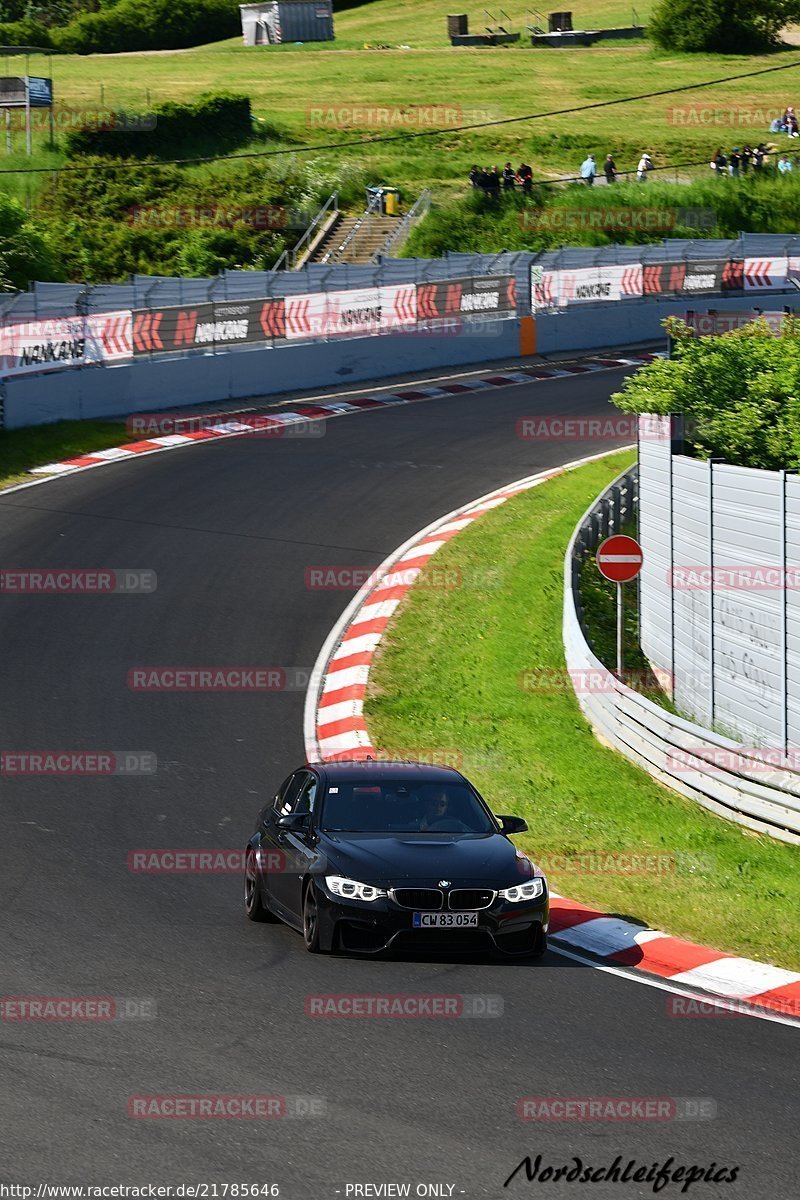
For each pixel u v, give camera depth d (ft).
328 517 167.02
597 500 157.99
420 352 255.29
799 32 633.20
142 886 77.15
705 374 132.05
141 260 346.13
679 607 123.85
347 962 65.00
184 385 218.79
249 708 114.42
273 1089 48.75
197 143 426.92
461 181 406.21
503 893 65.31
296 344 237.45
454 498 176.76
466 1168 42.88
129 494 172.45
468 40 651.66
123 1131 44.86
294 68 587.68
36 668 119.65
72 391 202.80
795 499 102.42
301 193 386.93
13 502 166.91
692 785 99.50
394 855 66.59
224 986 60.64
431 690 121.08
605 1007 59.93
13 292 285.02
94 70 593.42
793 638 102.89
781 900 79.05
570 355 276.41
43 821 87.86
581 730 113.80
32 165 393.70
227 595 140.36
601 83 551.59
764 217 396.78
